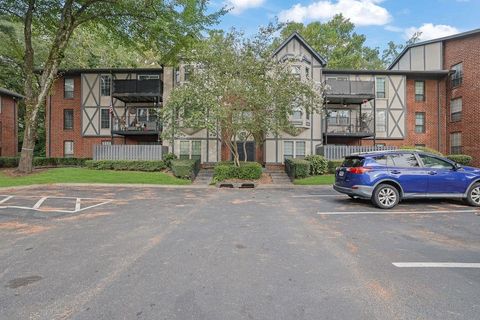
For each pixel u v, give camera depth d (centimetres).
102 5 1767
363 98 2275
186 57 1755
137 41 1988
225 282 356
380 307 299
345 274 382
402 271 393
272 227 634
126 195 1155
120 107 2509
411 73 2453
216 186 1586
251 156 2370
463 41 2352
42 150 3353
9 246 497
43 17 1883
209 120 1628
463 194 878
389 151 903
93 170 1916
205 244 510
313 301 311
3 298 315
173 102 1691
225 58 1600
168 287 342
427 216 748
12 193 1159
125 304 303
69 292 329
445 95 2519
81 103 2505
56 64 1816
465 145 2320
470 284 354
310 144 2292
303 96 1772
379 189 854
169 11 1736
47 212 796
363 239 544
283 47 2289
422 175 866
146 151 2072
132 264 414
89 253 461
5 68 2788
